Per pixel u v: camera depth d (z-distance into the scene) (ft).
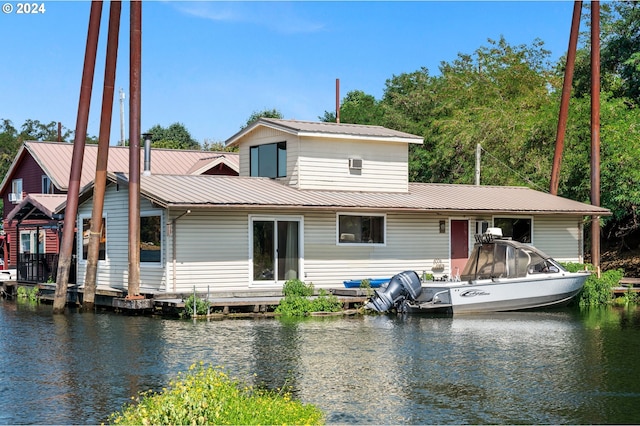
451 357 56.95
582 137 131.64
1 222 183.42
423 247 100.07
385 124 191.62
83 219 99.09
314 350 59.36
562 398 45.21
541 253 86.38
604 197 122.83
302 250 90.84
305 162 98.63
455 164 161.58
